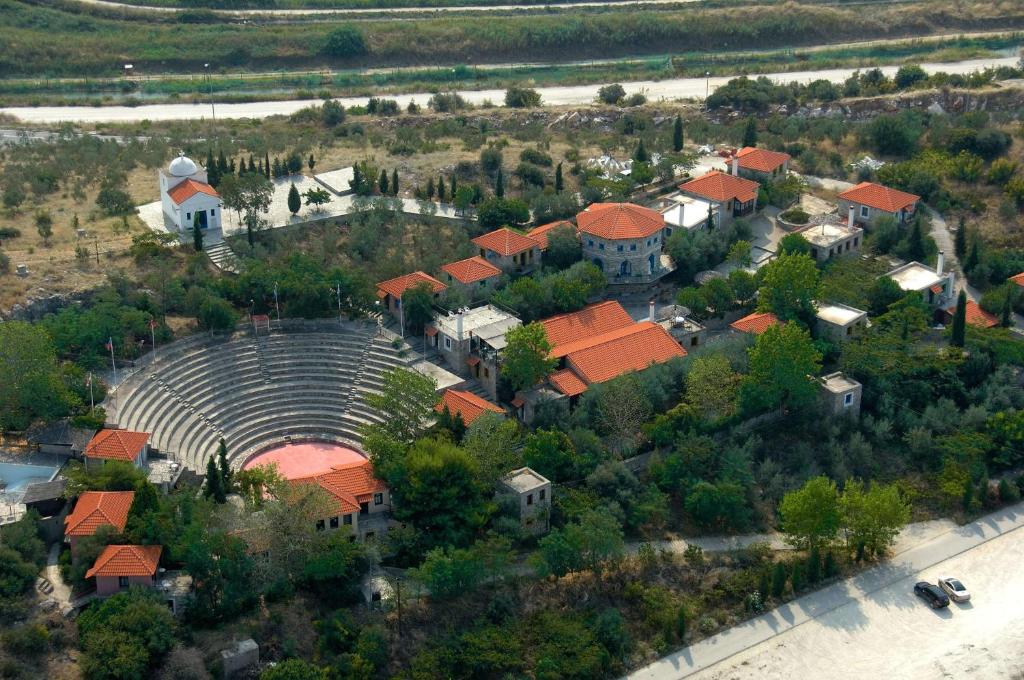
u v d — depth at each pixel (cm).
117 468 11775
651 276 16175
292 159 18438
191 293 14612
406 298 14675
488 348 14200
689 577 12281
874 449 14125
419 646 11138
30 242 15700
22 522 11181
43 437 12500
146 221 16688
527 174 18500
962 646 11619
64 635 10406
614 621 11475
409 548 11781
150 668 10312
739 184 17850
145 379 13588
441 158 19200
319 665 10775
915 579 12544
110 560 10844
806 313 15125
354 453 13438
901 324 14975
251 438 13512
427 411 13088
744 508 12962
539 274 15825
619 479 12781
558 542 11731
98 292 14475
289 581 11269
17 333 12512
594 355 14175
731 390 13800
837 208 18312
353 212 16975
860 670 11331
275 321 14862
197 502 11444
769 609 12075
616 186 17900
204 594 10969
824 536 12512
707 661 11388
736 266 16588
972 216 18512
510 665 10956
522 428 13650
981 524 13450
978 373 14988
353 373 14312
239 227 16562
